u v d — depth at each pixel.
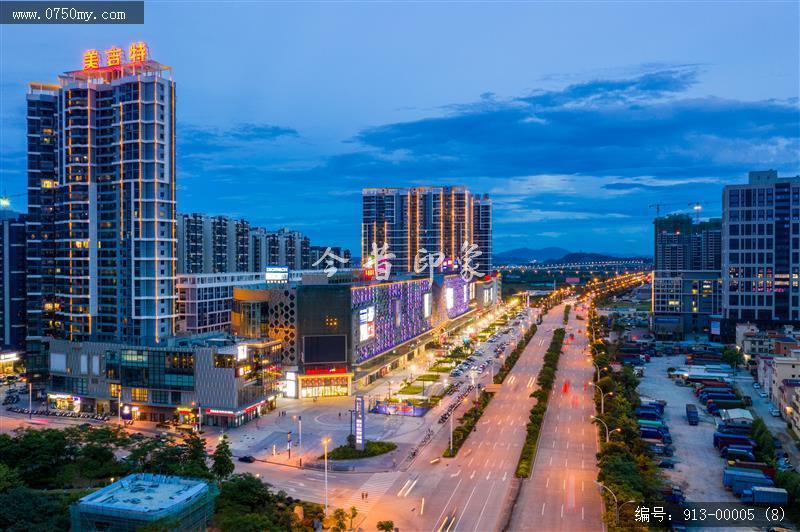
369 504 137.12
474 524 126.88
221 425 198.75
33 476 146.00
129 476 122.44
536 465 161.88
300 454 171.12
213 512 119.38
